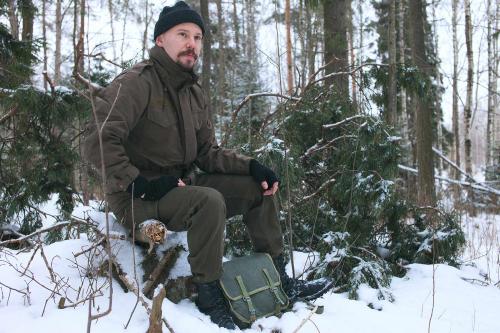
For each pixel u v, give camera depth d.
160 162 2.55
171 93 2.53
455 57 16.27
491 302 3.26
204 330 2.20
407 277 3.76
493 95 16.02
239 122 4.45
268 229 2.77
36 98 4.29
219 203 2.33
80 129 4.77
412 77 4.91
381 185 3.83
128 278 2.43
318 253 3.82
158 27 2.54
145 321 2.21
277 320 2.50
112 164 2.27
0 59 5.85
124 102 2.35
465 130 12.50
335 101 4.38
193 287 2.65
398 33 12.90
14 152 4.59
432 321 2.82
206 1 9.78
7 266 2.79
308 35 6.23
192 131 2.61
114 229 2.72
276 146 3.80
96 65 5.77
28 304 2.35
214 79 15.87
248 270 2.62
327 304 2.84
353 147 4.03
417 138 7.83
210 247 2.35
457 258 4.41
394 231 4.20
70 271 2.70
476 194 9.65
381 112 4.47
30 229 4.61
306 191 4.38
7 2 6.61
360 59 7.12
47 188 4.68
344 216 3.90
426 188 7.14
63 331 2.03
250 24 19.16
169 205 2.39
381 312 2.85
